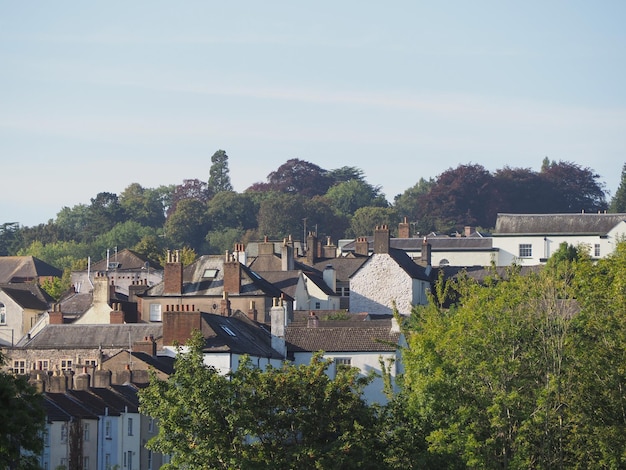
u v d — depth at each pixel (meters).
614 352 119.44
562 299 124.12
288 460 102.44
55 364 176.50
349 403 105.44
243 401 104.00
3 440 75.25
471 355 115.88
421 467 105.00
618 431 114.75
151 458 144.12
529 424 111.81
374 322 184.00
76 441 133.00
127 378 150.12
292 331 168.75
